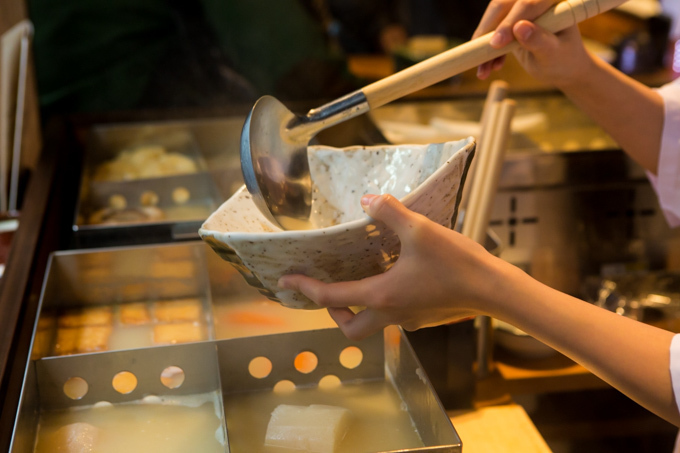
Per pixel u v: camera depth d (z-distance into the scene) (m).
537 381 1.12
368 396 0.98
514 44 0.91
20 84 1.30
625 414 1.30
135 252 1.13
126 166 1.47
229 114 1.56
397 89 0.88
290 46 1.68
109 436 0.93
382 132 1.39
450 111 1.56
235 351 0.97
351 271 0.83
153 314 1.13
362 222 0.80
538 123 1.51
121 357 0.96
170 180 1.38
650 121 1.08
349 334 0.85
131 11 1.64
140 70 1.68
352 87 1.73
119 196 1.36
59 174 1.33
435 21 2.39
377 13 2.35
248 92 1.72
